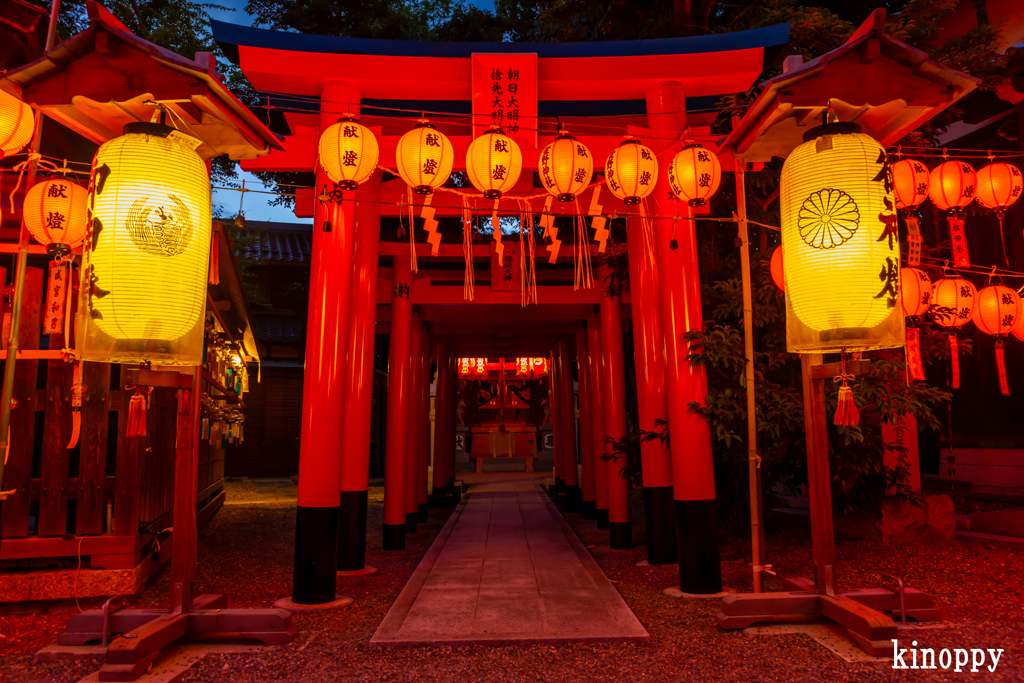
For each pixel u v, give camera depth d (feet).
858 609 12.92
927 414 18.20
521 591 17.26
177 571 13.42
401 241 28.96
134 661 11.48
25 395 17.31
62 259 14.66
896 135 14.40
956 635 13.10
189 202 12.17
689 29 28.71
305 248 63.21
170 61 12.12
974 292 18.49
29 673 12.11
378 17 41.50
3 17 19.56
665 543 21.39
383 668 12.00
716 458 21.79
